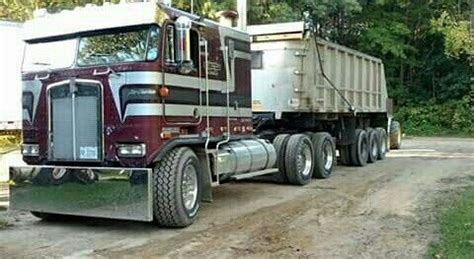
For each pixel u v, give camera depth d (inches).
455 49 1246.9
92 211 295.4
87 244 270.1
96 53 304.2
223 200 394.3
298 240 274.1
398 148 842.2
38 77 318.0
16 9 698.8
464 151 809.5
